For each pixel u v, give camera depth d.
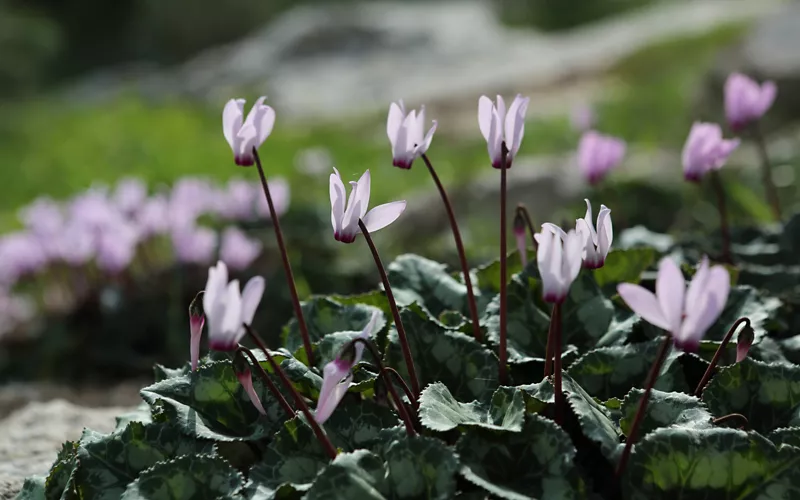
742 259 5.13
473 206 9.00
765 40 12.26
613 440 2.91
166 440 3.26
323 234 8.26
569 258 2.74
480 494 2.84
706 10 23.31
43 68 30.28
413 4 33.38
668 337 2.77
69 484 3.07
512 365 3.60
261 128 3.24
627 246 5.17
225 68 24.73
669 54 18.67
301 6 35.50
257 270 7.74
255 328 7.31
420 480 2.80
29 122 20.02
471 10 28.23
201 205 8.07
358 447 3.16
